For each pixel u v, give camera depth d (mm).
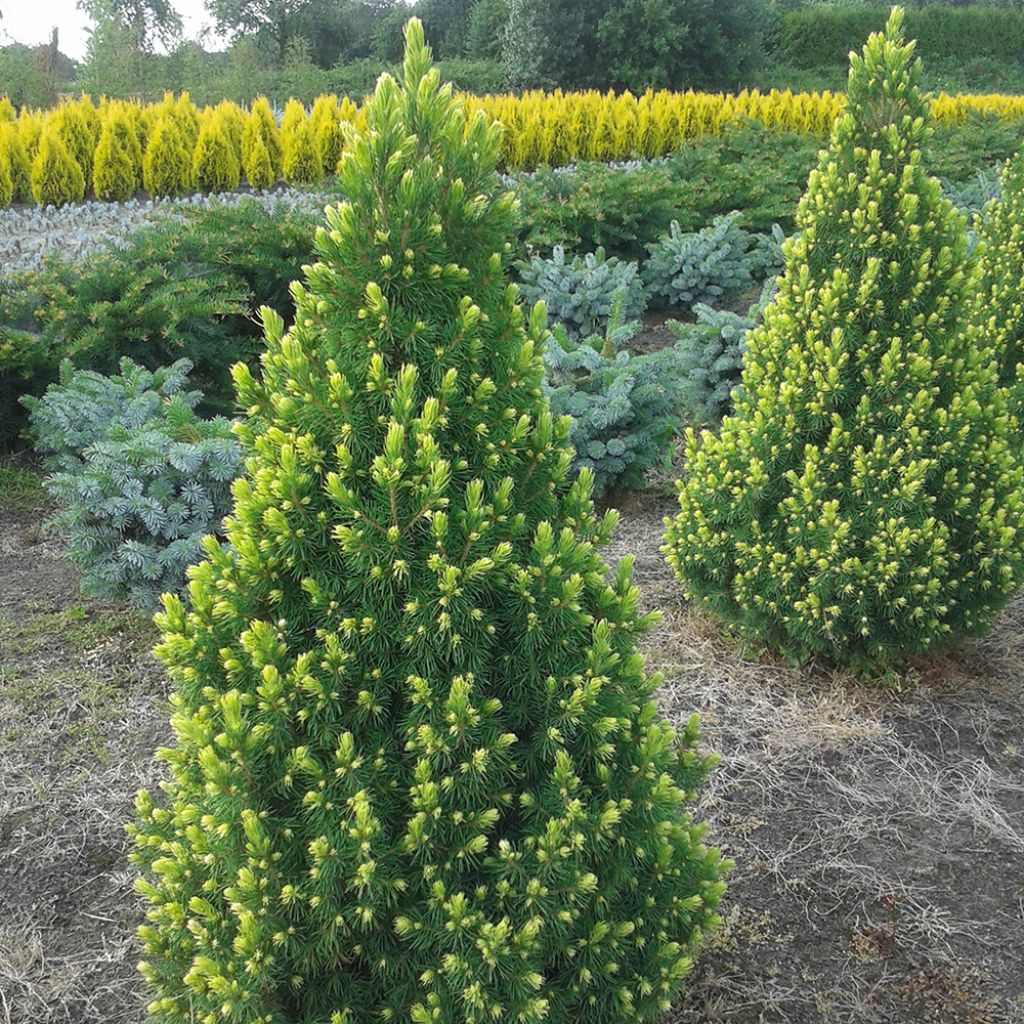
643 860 2215
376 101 1962
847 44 33344
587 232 10438
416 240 1957
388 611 2014
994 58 35031
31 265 8492
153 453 4328
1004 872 3268
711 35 26953
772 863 3295
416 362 2021
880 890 3191
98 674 4309
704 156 12852
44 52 21047
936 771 3766
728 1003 2760
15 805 3512
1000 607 4043
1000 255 5379
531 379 2104
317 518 1997
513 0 27391
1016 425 4547
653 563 5395
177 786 2314
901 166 3881
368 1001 2033
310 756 1926
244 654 2059
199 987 1921
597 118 15656
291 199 11766
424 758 1951
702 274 9484
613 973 2170
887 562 3824
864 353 3871
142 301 6523
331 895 1913
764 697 4203
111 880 3193
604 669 2119
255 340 7090
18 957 2887
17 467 6441
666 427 5973
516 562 2104
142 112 12945
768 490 4125
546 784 2098
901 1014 2740
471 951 1935
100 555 4426
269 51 30453
